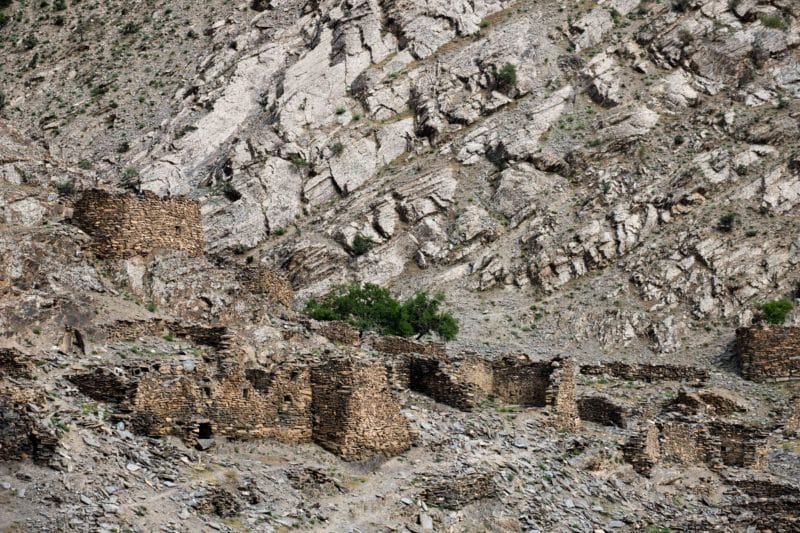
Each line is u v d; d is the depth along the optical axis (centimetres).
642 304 11681
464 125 14225
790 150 13200
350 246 12638
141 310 6188
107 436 4794
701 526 5922
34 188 7162
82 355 5512
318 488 5091
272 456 5262
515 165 13462
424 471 5459
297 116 14338
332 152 13825
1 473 4438
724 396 8369
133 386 5075
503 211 13012
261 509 4809
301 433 5456
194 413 5191
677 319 11388
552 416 6469
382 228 12794
